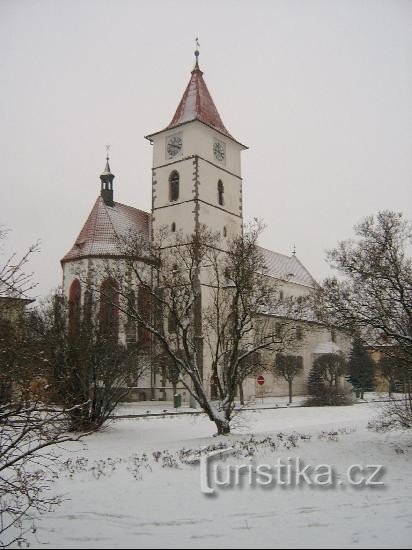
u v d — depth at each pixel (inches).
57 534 416.2
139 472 626.8
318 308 862.5
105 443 871.1
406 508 486.6
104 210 2139.5
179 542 390.0
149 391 1966.0
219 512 469.4
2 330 440.1
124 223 2187.5
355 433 914.7
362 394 2165.4
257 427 1151.6
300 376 2519.7
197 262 1023.0
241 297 970.7
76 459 722.8
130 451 790.5
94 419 979.9
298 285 2748.5
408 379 884.0
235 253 1015.0
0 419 422.6
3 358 428.5
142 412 1507.1
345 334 853.8
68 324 1024.2
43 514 471.2
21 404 420.5
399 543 385.4
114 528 427.5
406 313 781.9
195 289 999.6
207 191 2203.5
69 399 906.1
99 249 1999.3
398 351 815.1
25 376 430.6
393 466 668.1
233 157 2385.6
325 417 1395.2
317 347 2605.8
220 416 917.2
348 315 798.5
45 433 434.0
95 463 690.8
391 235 791.7
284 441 814.5
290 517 456.8
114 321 1099.3
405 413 909.8
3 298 438.9
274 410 1625.2
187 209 2156.7
